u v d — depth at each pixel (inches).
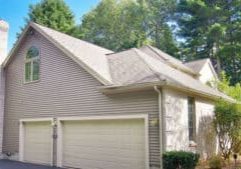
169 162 431.2
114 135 522.0
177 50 1540.4
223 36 1421.0
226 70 1444.4
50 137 616.4
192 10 1539.1
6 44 743.7
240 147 598.9
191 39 1528.1
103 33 1710.1
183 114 527.5
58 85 609.0
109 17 1712.6
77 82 575.5
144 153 482.0
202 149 592.7
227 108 596.7
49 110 619.2
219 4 1544.0
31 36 686.5
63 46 600.1
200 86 641.0
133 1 1739.7
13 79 711.1
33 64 673.0
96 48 714.8
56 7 1518.2
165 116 466.0
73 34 1519.4
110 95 524.4
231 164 552.7
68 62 596.4
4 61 717.9
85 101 558.3
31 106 658.2
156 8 1728.6
